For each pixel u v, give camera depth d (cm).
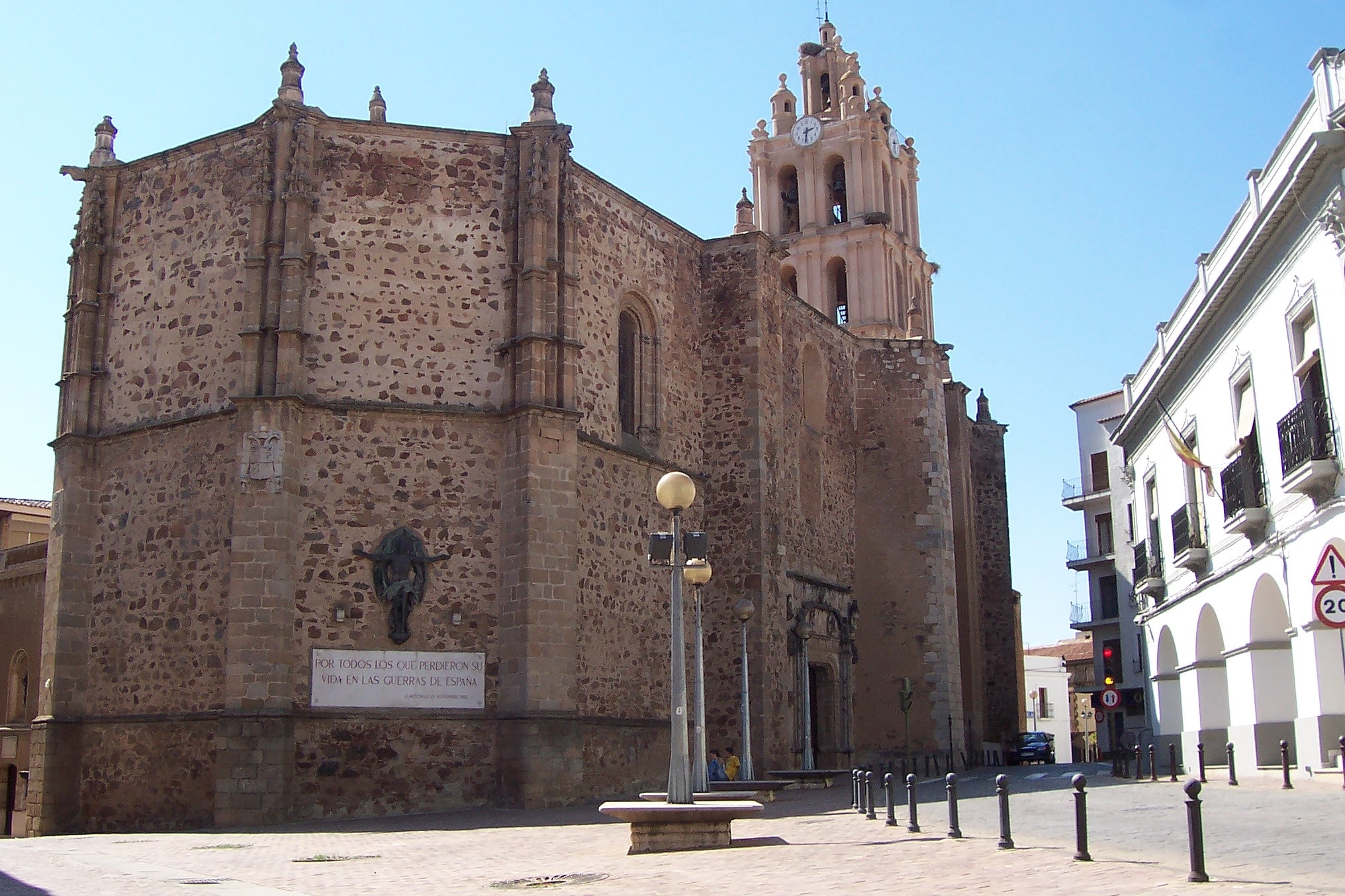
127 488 2983
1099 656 6359
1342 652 2220
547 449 2884
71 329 3133
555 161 3052
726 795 2111
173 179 3080
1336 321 2394
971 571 5484
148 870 1644
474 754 2773
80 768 2880
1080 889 1153
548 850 1834
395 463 2866
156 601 2869
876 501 4578
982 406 6141
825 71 6894
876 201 6419
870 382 4675
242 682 2647
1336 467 2417
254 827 2539
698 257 3766
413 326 2942
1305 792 2311
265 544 2708
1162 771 3678
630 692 3153
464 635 2828
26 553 4572
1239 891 1084
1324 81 2419
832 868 1431
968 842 1669
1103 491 6475
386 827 2412
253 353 2812
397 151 3009
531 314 2942
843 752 4169
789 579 3878
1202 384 3341
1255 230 2689
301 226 2886
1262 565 2877
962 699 5366
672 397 3544
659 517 3369
